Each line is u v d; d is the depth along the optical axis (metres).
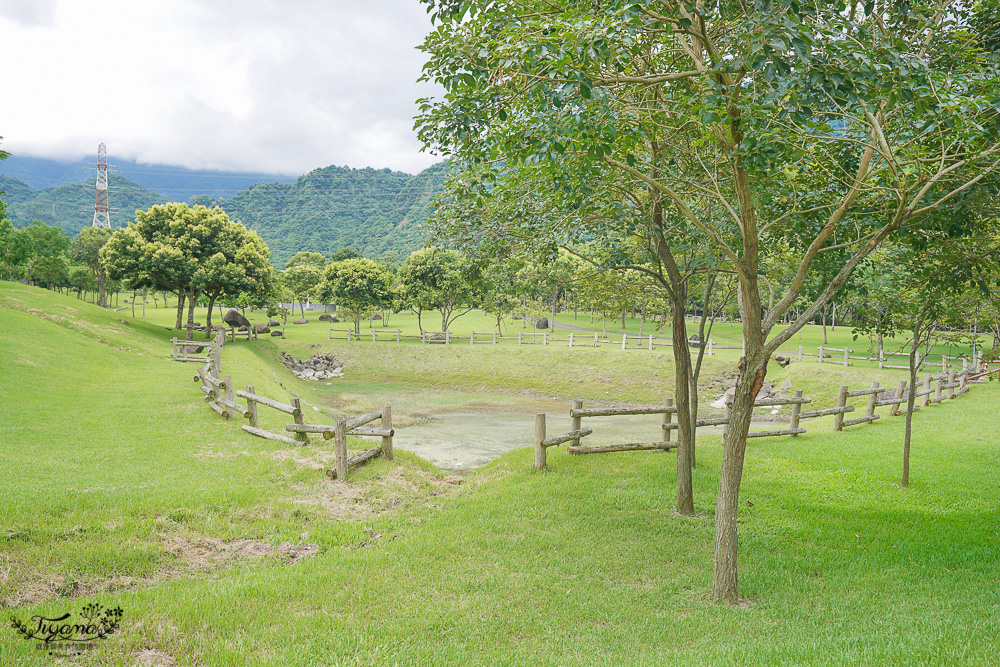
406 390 39.72
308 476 12.12
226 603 6.29
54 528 7.90
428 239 11.45
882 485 12.23
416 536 9.25
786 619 6.59
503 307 13.23
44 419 16.05
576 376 39.78
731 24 6.59
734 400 7.30
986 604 6.66
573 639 5.95
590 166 6.84
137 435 15.08
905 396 20.81
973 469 13.23
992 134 6.77
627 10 5.21
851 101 5.66
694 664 5.07
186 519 9.09
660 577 7.97
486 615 6.47
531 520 10.16
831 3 5.97
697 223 7.49
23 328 29.12
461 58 6.57
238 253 47.56
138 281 46.66
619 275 13.27
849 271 7.26
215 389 18.23
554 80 5.71
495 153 8.18
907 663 4.91
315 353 47.88
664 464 13.71
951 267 9.56
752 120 6.18
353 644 5.56
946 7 7.25
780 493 11.70
